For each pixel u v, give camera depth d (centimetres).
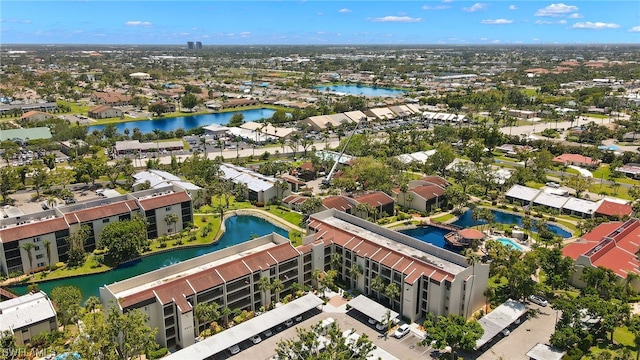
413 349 12038
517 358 11631
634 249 16812
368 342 10981
